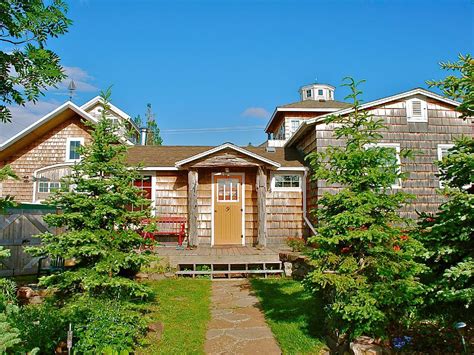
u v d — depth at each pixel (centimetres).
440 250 407
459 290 370
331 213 476
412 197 439
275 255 920
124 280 468
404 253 421
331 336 453
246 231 1170
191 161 1105
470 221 401
